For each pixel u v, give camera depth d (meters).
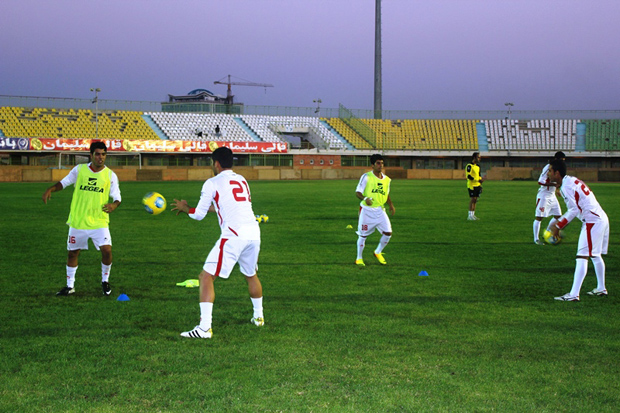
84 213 7.04
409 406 3.81
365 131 65.31
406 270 9.07
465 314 6.28
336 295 7.22
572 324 5.90
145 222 15.99
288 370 4.45
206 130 61.41
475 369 4.52
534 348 5.07
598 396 4.02
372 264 9.63
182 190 31.92
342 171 54.84
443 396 3.99
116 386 4.10
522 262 9.87
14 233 13.43
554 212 12.05
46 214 18.05
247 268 5.67
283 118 66.56
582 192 7.06
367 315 6.20
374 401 3.89
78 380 4.21
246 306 6.58
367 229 9.43
